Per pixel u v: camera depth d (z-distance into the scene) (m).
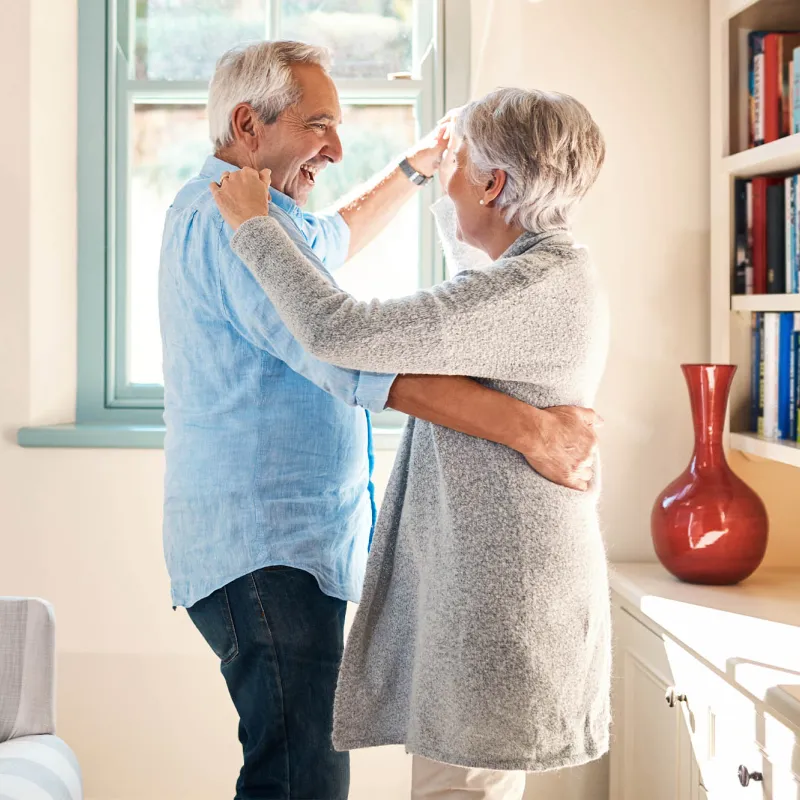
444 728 1.29
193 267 1.47
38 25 2.21
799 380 1.89
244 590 1.48
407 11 2.34
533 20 2.13
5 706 1.51
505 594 1.27
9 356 2.21
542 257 1.28
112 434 2.19
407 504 1.39
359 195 1.83
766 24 1.98
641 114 2.14
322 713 1.50
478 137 1.32
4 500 2.23
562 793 2.18
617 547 2.19
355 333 1.21
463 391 1.28
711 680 1.57
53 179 2.28
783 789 1.31
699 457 1.95
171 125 2.37
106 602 2.24
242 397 1.48
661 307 2.17
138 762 2.26
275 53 1.50
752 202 2.01
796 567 2.11
